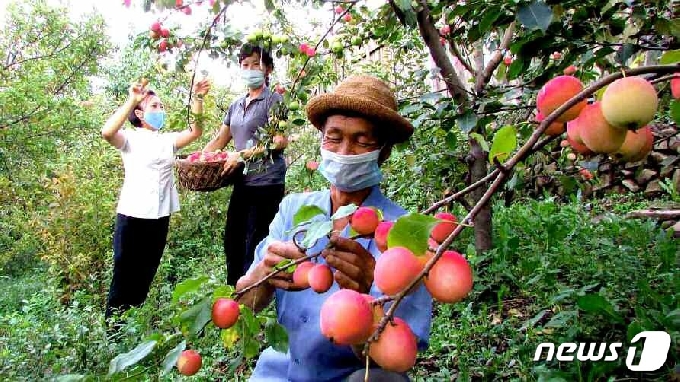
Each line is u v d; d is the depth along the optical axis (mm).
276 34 3410
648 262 3385
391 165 4762
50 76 7566
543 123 818
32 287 5844
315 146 5957
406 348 751
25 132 7113
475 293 3359
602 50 1933
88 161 6281
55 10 8156
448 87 2969
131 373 1203
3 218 6895
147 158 4008
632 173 6031
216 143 4383
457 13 2111
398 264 750
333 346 1568
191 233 6488
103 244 5508
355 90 1602
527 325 2682
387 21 3283
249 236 3990
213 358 2969
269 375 1779
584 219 4547
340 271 1099
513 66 1959
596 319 2660
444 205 953
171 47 3295
